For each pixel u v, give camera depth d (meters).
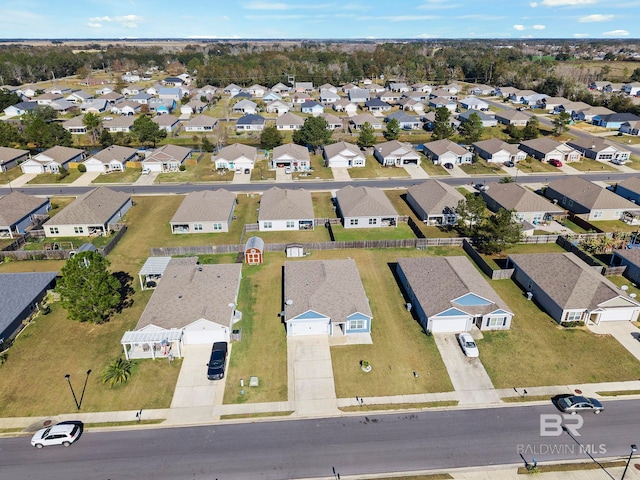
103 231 69.12
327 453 33.47
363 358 42.91
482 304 46.69
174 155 101.69
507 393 38.97
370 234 69.50
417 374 40.88
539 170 99.94
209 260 60.44
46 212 76.88
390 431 35.31
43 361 42.31
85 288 44.41
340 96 190.62
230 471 32.03
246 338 45.47
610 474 31.69
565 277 50.59
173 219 68.94
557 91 179.12
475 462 32.72
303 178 95.19
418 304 48.47
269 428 35.59
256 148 117.50
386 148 106.19
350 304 46.62
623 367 41.69
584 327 47.12
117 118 138.25
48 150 103.00
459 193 77.81
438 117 130.12
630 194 80.88
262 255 60.19
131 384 39.69
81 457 33.06
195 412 37.00
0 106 158.50
